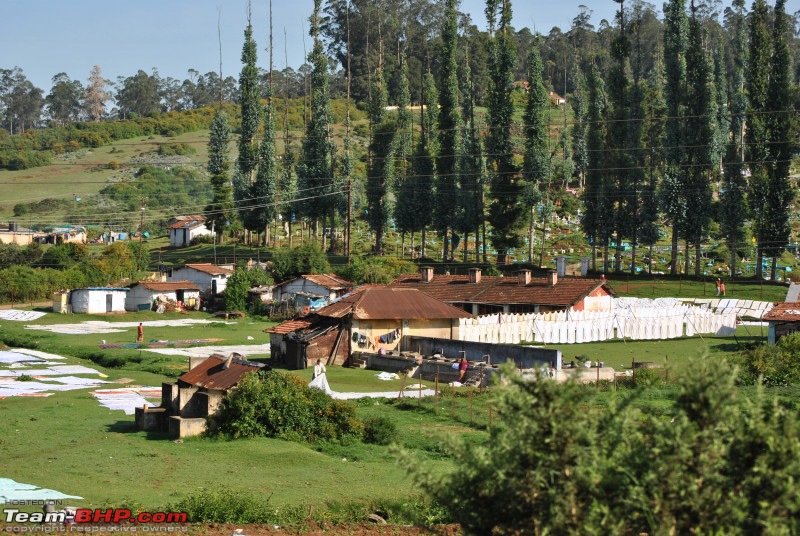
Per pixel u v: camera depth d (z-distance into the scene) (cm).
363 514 2256
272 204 11394
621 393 3878
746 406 1470
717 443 1388
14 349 6234
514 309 6556
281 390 3269
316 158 11338
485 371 4525
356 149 17100
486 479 1496
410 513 2248
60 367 5319
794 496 1343
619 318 6178
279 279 9119
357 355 5412
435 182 10369
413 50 19888
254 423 3184
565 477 1427
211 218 12088
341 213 12712
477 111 17288
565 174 13238
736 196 8425
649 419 1521
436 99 12562
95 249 12106
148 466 2708
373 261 9050
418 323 5672
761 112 8262
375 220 10831
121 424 3478
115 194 15750
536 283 6669
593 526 1371
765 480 1372
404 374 4906
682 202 8644
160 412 3353
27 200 15512
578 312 6162
